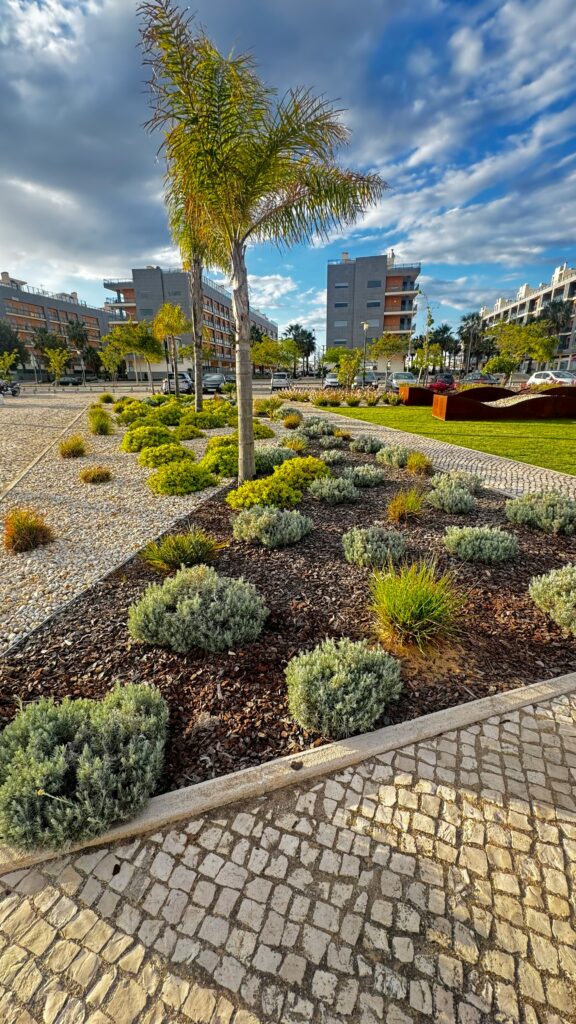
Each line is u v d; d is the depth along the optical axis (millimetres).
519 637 2916
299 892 1506
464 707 2281
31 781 1705
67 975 1298
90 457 9281
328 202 5504
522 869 1570
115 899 1499
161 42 4117
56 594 3580
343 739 2100
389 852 1630
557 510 4809
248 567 3961
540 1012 1210
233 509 5656
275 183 5199
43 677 2561
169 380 29828
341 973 1295
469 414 15094
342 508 5711
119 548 4516
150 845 1681
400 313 50719
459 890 1506
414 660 2660
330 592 3480
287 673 2406
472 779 1916
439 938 1375
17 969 1312
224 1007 1222
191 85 4367
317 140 4891
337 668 2301
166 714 2133
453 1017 1198
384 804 1812
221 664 2627
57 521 5336
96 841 1688
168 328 20062
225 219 5145
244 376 5883
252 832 1714
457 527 4555
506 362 33438
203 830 1731
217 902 1481
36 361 55500
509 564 4027
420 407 21266
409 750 2062
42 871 1602
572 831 1702
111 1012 1214
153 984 1274
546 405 15039
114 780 1756
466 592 3482
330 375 35594
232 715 2262
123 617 3188
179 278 53156
